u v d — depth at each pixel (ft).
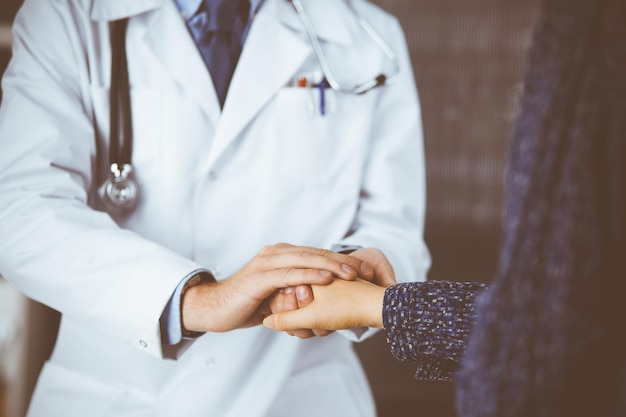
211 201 4.14
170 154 4.05
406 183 4.68
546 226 1.92
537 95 1.96
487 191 7.91
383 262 3.85
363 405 4.63
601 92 1.90
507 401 1.92
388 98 4.71
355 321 3.29
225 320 3.43
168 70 4.07
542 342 1.89
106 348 4.14
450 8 7.86
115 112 3.99
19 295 6.99
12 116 3.82
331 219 4.41
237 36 4.32
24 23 4.05
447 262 8.01
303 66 4.41
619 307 1.97
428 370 3.09
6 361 7.22
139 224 4.08
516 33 7.75
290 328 3.42
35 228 3.64
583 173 1.89
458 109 7.93
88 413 4.09
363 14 4.74
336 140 4.39
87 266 3.57
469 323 2.90
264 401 4.17
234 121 4.07
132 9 4.08
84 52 4.09
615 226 1.92
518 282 1.94
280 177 4.23
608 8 1.90
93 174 4.09
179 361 4.15
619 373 1.93
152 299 3.48
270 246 3.67
